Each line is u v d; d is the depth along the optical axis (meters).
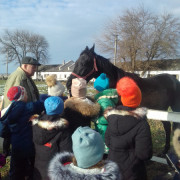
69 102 2.35
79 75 3.41
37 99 3.54
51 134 2.07
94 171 1.48
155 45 29.75
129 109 2.00
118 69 3.52
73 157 1.64
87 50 3.52
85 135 1.51
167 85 4.14
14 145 2.46
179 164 2.35
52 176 1.53
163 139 4.79
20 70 3.26
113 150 2.05
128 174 1.98
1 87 22.66
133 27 29.09
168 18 29.55
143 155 1.92
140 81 3.63
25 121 2.43
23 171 2.62
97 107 2.38
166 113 2.97
